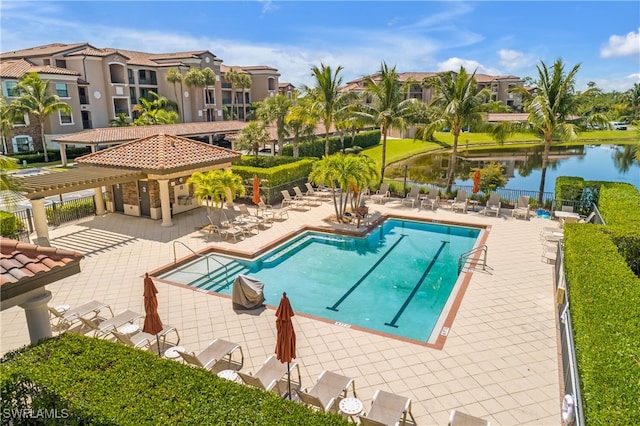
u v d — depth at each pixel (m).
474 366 8.64
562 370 8.20
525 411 7.31
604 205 16.02
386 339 9.72
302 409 5.20
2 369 5.86
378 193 25.02
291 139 38.31
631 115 93.19
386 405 6.84
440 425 6.97
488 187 25.66
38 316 7.09
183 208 21.78
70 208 19.94
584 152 56.31
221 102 68.44
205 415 5.05
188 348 9.39
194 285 13.70
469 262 14.65
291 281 14.09
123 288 12.66
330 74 29.84
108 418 4.98
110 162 19.53
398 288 13.52
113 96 50.91
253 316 10.91
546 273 13.59
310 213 21.78
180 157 20.05
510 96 94.00
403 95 26.88
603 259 9.41
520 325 10.28
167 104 58.03
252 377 7.24
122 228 18.95
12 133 40.22
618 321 6.59
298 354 9.09
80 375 5.73
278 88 87.62
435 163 45.84
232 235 18.02
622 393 4.86
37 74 39.06
